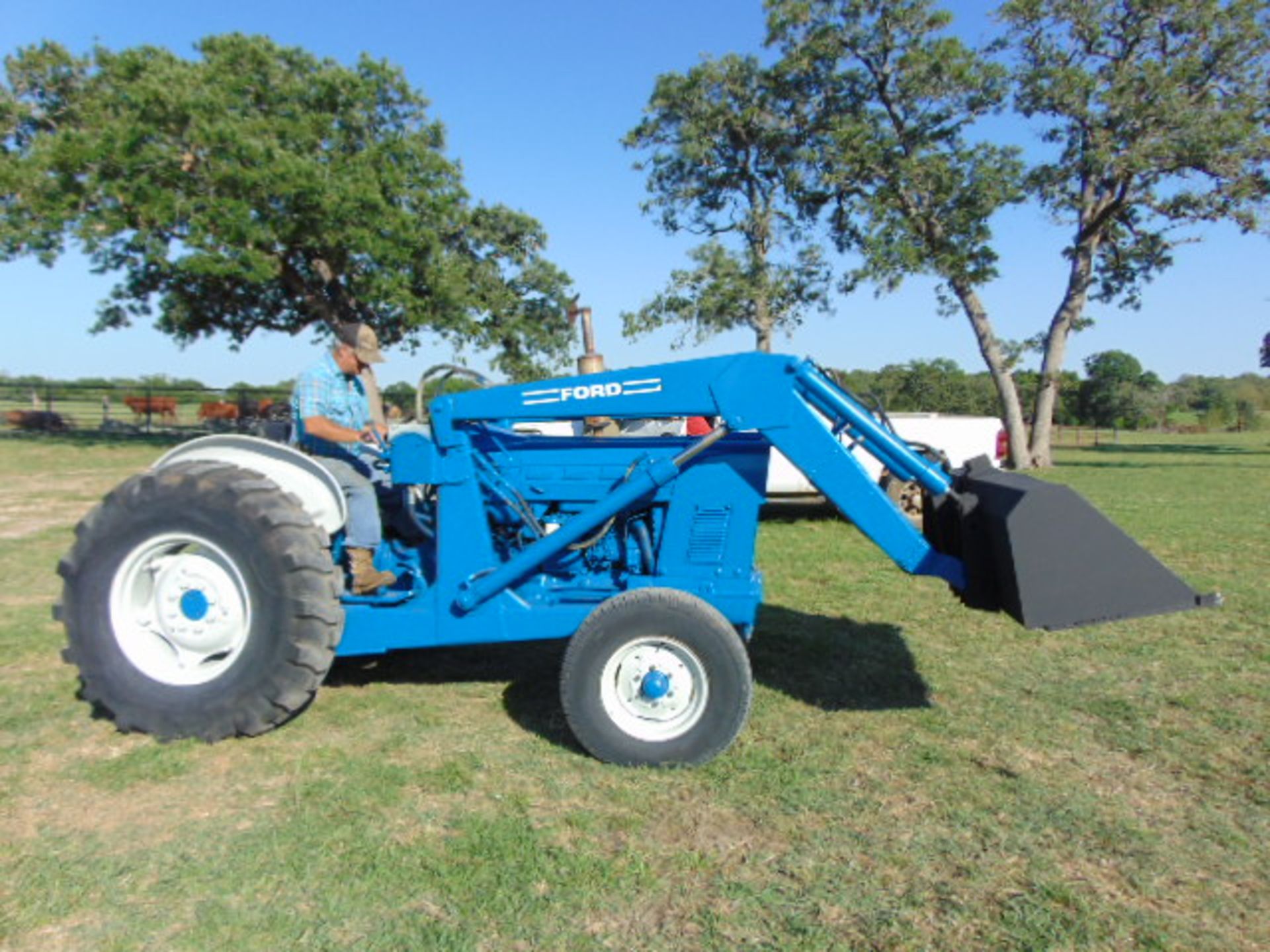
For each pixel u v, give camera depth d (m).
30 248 20.98
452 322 22.86
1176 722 4.11
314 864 2.88
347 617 3.95
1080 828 3.12
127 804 3.27
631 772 3.55
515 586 4.07
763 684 4.62
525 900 2.68
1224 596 6.61
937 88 22.05
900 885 2.77
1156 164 21.30
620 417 3.94
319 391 4.24
